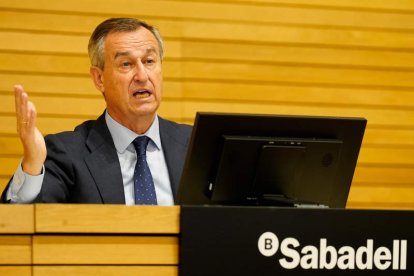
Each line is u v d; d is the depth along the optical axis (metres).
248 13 8.47
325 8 8.66
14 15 8.01
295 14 8.57
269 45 8.51
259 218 3.88
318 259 3.92
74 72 8.08
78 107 8.06
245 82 8.43
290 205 4.29
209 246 3.81
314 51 8.59
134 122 5.48
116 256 3.75
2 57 7.96
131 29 5.52
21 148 7.91
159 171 5.56
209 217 3.83
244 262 3.85
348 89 8.64
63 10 8.09
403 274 4.00
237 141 4.29
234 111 8.38
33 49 8.02
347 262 3.95
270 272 3.87
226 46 8.41
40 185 4.50
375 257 3.97
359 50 8.70
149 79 5.45
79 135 5.45
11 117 7.92
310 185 4.55
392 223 4.00
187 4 8.34
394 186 8.70
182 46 8.32
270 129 4.38
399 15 8.82
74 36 8.10
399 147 8.73
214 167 4.36
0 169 7.85
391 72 8.76
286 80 8.52
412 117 8.77
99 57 5.59
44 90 8.02
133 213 3.75
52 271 3.71
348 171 4.69
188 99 8.30
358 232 3.96
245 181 4.39
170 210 3.80
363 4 8.73
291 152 4.39
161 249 3.80
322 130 4.50
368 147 8.68
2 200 4.64
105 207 3.73
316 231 3.93
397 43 8.79
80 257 3.72
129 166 5.47
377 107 8.70
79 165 5.24
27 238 3.71
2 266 3.69
